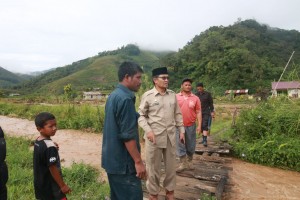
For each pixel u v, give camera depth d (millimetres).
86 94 77500
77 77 155875
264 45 100812
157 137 4363
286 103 9797
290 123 8820
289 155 7754
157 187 4496
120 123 2904
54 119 3471
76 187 5676
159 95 4488
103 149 3064
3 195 3520
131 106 2922
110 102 2994
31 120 21484
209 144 9570
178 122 4773
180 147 6152
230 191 6090
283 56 96250
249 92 74250
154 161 4395
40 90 142750
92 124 15711
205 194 5059
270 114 9406
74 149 10930
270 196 5898
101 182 6297
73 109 18672
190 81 6055
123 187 2982
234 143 9172
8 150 8859
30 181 5898
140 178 2967
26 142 11070
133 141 2891
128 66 3029
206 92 9023
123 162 2955
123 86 3027
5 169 3520
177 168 6457
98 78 157500
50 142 3377
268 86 74125
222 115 22578
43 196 3365
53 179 3375
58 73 180375
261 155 8172
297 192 6148
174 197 5055
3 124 19109
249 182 6688
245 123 9453
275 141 8273
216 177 5980
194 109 6125
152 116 4414
